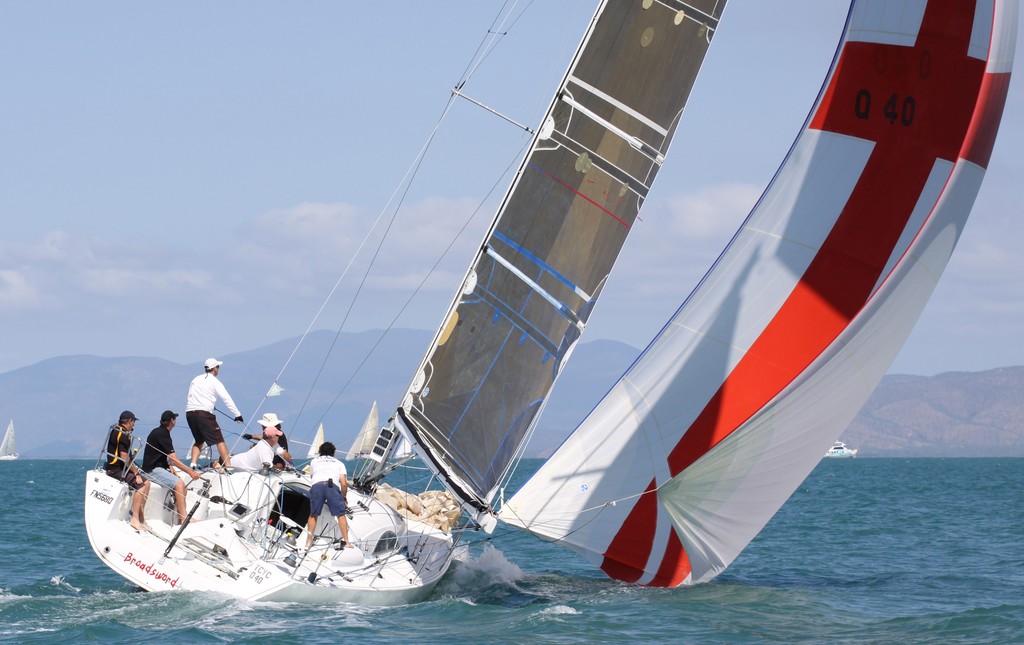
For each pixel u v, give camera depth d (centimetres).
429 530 5762
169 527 4838
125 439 4797
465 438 5138
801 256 5472
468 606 4934
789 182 5597
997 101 5497
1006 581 6388
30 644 4012
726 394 5356
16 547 7650
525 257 5106
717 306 5484
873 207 5447
